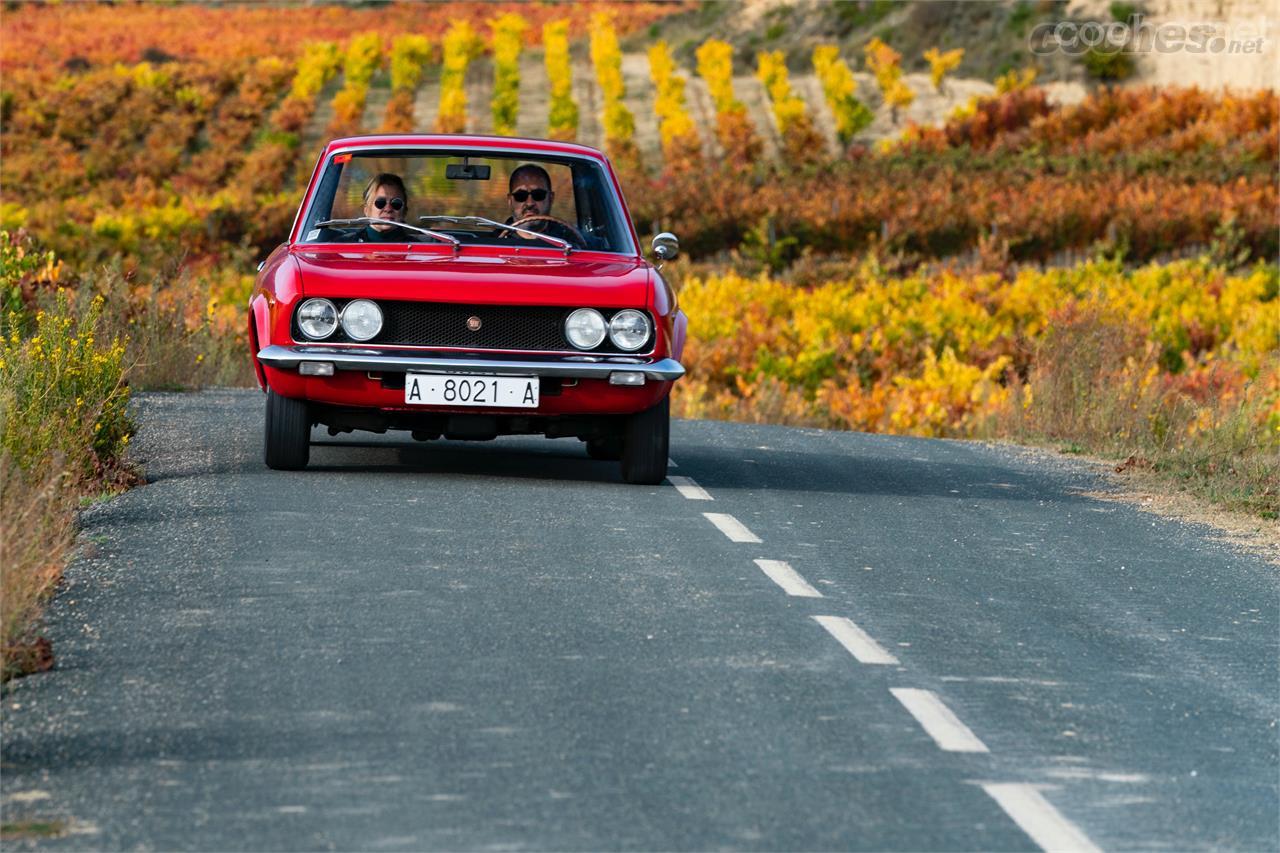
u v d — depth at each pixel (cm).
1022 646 2162
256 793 1510
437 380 3042
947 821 1491
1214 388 6012
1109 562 2814
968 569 2664
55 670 1895
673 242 3397
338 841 1399
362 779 1550
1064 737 1769
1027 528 3131
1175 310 9700
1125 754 1723
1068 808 1546
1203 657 2167
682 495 3231
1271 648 2241
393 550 2552
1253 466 3872
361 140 3366
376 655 1970
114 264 5428
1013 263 14912
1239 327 9369
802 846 1416
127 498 2947
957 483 3753
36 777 1550
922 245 16300
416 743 1656
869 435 4941
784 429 4966
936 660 2056
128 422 3309
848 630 2177
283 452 3234
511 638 2064
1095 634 2259
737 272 15825
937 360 8544
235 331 6438
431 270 3106
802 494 3397
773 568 2555
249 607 2181
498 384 3053
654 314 3120
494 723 1727
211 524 2705
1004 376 8238
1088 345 5381
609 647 2041
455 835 1416
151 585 2291
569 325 3086
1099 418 4875
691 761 1627
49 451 2795
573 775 1575
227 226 17850
